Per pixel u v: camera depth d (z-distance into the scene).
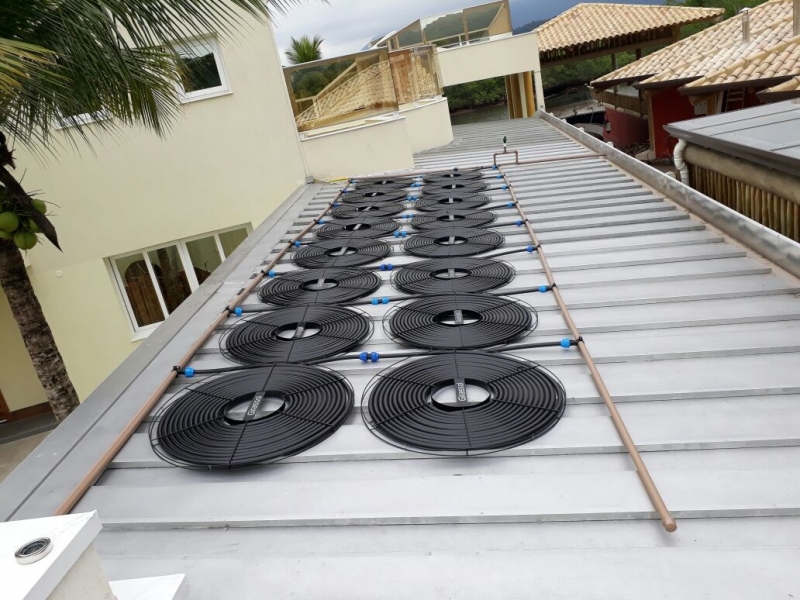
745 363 2.56
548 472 2.07
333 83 9.16
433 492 2.02
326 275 4.30
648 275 3.60
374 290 3.97
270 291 4.09
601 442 2.15
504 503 1.93
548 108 30.64
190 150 8.73
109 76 3.76
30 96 3.80
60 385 5.71
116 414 2.78
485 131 14.29
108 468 2.40
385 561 1.76
